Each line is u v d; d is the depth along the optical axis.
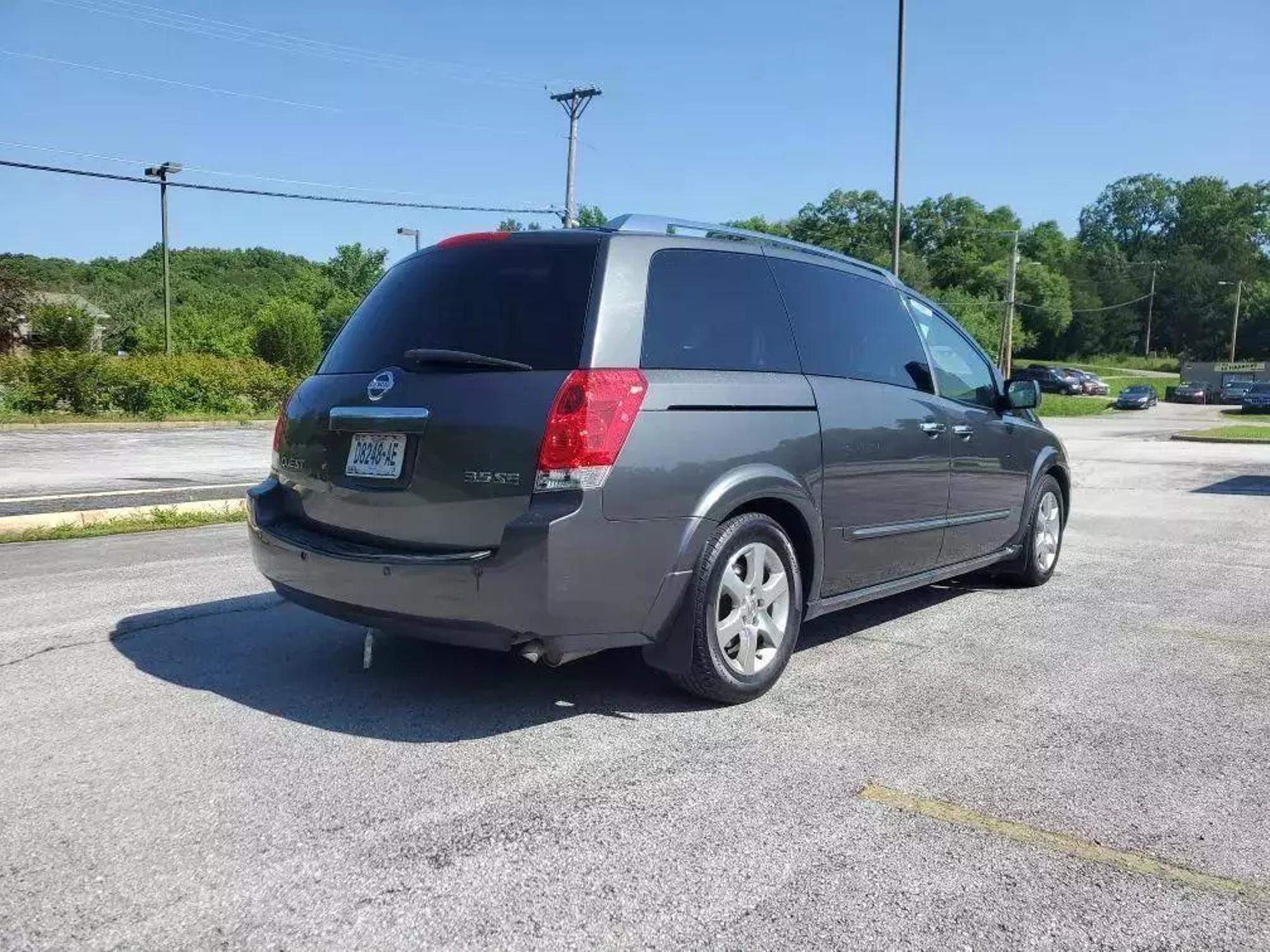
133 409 28.47
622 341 3.59
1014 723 3.80
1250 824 2.96
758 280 4.26
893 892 2.54
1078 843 2.83
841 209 95.56
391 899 2.47
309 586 3.87
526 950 2.27
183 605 5.55
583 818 2.93
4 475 13.26
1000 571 6.25
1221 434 24.83
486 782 3.18
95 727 3.63
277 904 2.44
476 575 3.37
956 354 5.59
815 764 3.36
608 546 3.43
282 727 3.65
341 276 95.56
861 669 4.49
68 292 74.88
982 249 99.44
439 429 3.54
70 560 6.99
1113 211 134.12
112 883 2.53
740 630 3.92
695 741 3.56
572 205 36.50
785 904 2.48
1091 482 13.21
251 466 15.03
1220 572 6.92
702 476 3.68
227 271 126.00
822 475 4.23
